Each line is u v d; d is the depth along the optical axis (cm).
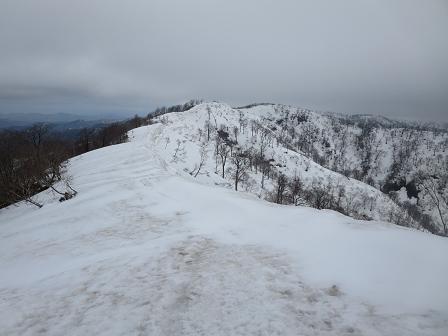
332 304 764
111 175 2766
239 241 1265
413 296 746
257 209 1647
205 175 5772
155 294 898
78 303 894
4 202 3219
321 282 867
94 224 1695
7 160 3959
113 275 1054
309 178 11769
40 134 4997
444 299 720
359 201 9075
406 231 1153
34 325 805
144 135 6419
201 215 1647
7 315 861
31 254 1425
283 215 1513
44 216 2041
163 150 5981
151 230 1506
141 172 2733
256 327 705
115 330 748
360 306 741
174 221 1602
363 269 898
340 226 1263
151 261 1140
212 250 1196
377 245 1026
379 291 788
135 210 1834
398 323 661
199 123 16712
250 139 16525
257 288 873
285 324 706
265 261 1045
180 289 912
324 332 666
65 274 1113
